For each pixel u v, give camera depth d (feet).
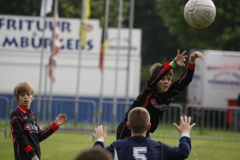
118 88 217.15
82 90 215.72
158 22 372.79
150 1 370.73
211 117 208.54
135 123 52.29
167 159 52.54
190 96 235.61
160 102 68.69
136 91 217.77
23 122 66.49
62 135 152.15
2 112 206.69
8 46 215.31
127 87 164.45
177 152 52.60
